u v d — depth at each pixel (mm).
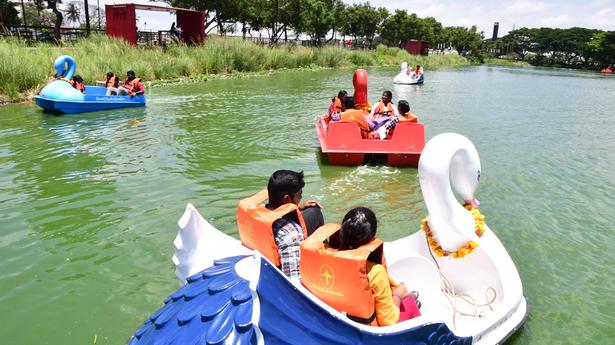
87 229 5770
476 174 3871
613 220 6414
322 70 34688
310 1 46688
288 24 46281
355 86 9789
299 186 3422
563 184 8023
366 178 7973
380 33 74375
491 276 3988
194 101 16672
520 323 3768
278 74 29484
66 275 4754
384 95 9125
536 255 5359
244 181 7656
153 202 6660
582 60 105938
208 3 39219
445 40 92500
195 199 6797
